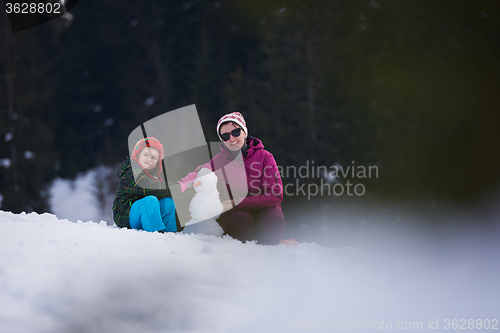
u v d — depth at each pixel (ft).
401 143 56.49
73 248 9.10
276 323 6.71
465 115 50.72
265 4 103.65
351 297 8.07
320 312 7.25
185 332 6.17
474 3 51.24
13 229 10.64
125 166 13.76
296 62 83.97
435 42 54.44
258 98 89.56
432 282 9.64
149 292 7.02
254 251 11.12
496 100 49.88
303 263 10.21
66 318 6.11
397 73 60.08
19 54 90.02
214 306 6.91
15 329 5.71
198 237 12.54
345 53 79.97
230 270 8.63
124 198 13.67
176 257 9.08
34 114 90.58
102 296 6.70
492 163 48.03
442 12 54.08
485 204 44.34
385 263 11.07
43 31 107.65
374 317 7.36
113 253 8.89
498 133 48.83
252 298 7.40
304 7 84.07
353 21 81.61
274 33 87.51
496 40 49.85
